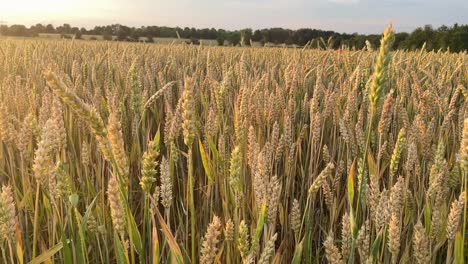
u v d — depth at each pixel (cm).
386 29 191
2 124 285
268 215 218
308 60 976
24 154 294
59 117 241
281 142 342
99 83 668
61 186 217
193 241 222
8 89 466
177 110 337
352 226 210
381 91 195
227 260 243
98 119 157
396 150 259
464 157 199
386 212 215
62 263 279
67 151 396
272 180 220
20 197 304
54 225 239
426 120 461
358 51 1080
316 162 395
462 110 398
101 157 371
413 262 264
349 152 355
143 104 423
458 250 206
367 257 220
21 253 199
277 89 517
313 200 327
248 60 1191
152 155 195
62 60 998
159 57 1120
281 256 291
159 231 325
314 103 391
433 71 849
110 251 305
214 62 976
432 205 259
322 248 343
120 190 174
